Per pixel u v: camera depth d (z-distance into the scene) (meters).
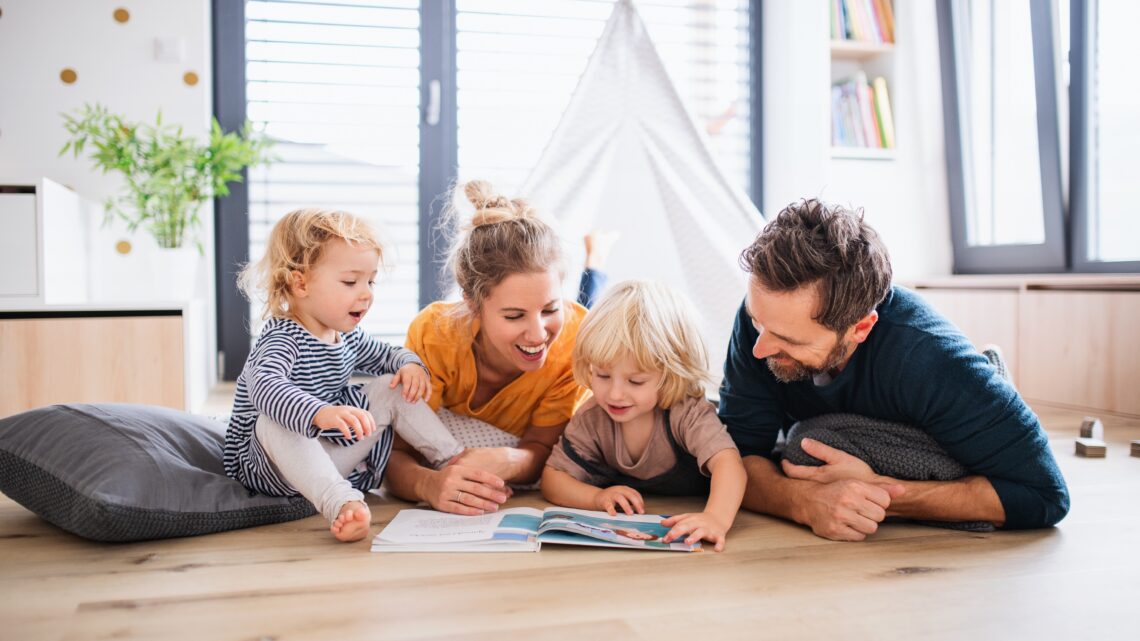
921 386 1.02
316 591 0.85
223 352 2.87
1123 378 2.12
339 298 1.14
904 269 3.11
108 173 2.62
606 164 2.22
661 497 1.31
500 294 1.17
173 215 2.47
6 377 2.06
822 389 1.11
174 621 0.77
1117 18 2.34
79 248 2.48
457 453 1.26
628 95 2.21
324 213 1.18
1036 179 2.73
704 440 1.16
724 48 3.30
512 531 1.05
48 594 0.85
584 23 3.12
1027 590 0.86
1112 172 2.42
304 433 1.04
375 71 2.94
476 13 3.02
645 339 1.12
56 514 1.04
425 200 2.98
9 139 2.56
